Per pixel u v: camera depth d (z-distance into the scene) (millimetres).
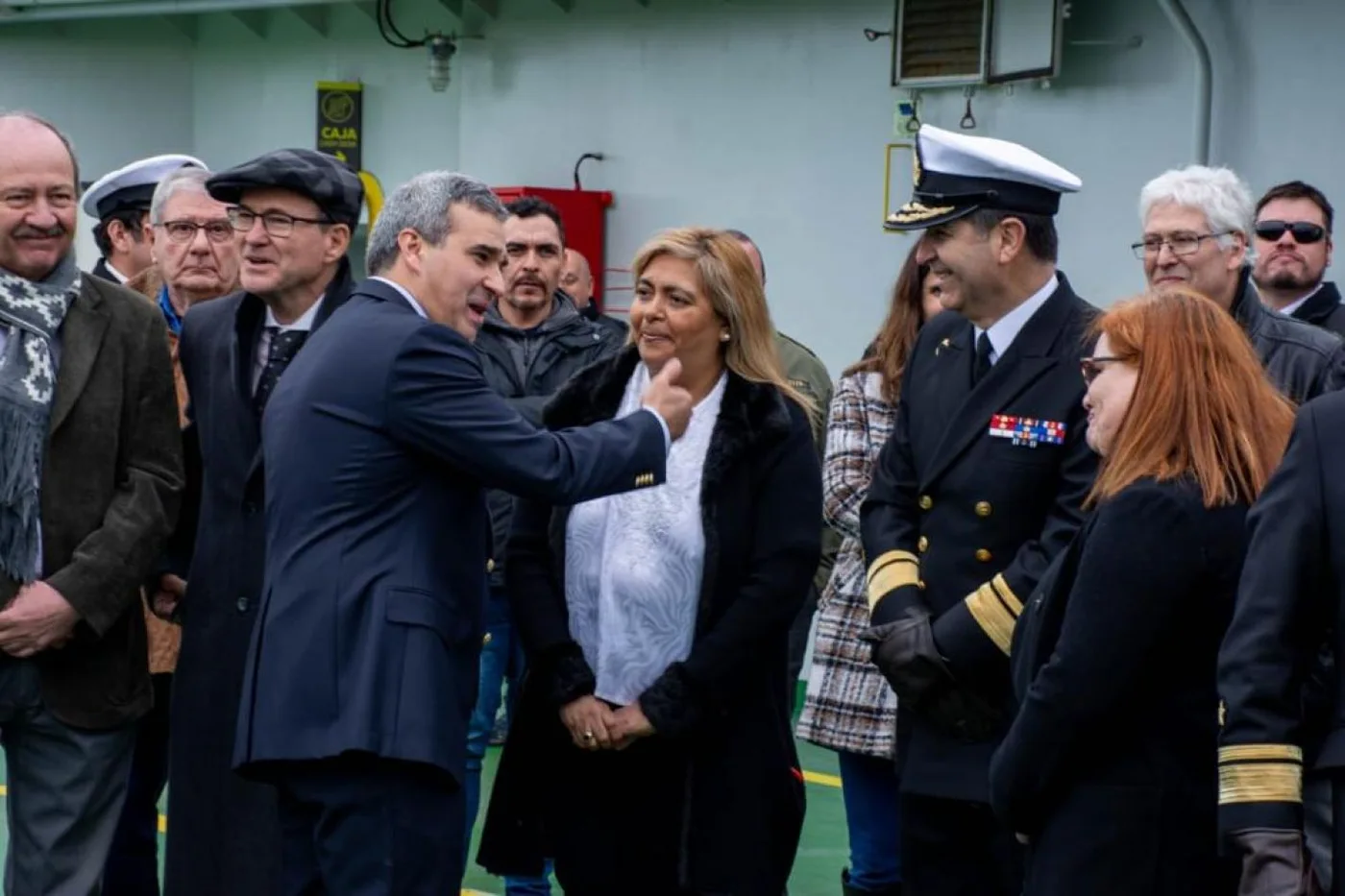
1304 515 4758
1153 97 11367
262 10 15711
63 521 6668
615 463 6004
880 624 6215
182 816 6805
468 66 15078
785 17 13141
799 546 6344
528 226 8945
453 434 5805
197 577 6793
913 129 12430
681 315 6359
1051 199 6188
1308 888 4633
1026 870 5375
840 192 12914
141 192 8641
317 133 16156
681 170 13781
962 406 6203
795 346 9344
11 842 6941
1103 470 5281
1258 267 9281
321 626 5785
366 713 5711
